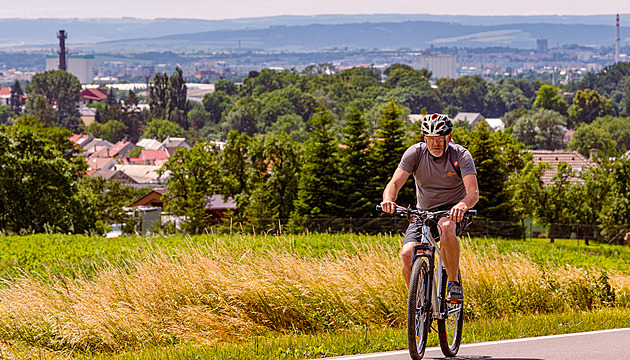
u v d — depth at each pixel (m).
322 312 12.10
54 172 56.12
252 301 12.07
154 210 75.12
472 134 65.38
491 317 13.47
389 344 9.53
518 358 8.83
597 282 15.59
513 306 13.88
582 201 60.41
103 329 11.30
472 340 10.20
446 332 8.79
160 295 12.26
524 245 28.52
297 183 78.94
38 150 56.84
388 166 66.19
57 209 55.66
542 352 9.24
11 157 54.22
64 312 11.88
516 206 62.81
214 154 83.94
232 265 13.18
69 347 11.27
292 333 11.66
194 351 9.46
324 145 67.19
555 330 11.09
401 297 12.61
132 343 11.24
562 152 98.06
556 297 14.52
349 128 67.50
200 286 12.41
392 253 14.39
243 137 83.12
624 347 9.61
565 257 26.44
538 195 62.34
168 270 12.73
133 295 12.29
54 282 13.45
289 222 39.03
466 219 8.70
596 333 10.88
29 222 54.25
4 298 12.40
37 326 11.57
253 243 16.42
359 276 13.17
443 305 8.65
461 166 8.60
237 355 9.03
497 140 73.00
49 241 25.89
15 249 24.00
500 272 14.71
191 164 78.44
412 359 8.09
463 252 15.34
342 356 9.01
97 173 163.25
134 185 154.50
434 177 8.71
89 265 19.44
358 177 67.00
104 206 77.00
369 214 66.25
